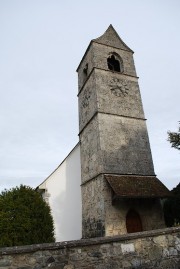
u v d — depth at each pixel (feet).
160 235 22.79
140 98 58.80
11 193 35.58
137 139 52.85
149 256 21.47
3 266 17.37
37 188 57.16
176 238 23.36
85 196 52.11
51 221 36.27
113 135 50.83
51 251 18.78
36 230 33.63
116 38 66.13
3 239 31.40
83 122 59.57
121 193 40.91
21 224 32.78
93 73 57.82
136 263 20.70
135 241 21.54
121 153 49.60
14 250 17.81
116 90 56.80
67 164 60.95
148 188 44.88
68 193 57.72
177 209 47.60
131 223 43.65
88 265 19.27
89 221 48.29
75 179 59.26
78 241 19.66
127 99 56.85
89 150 53.52
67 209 56.18
